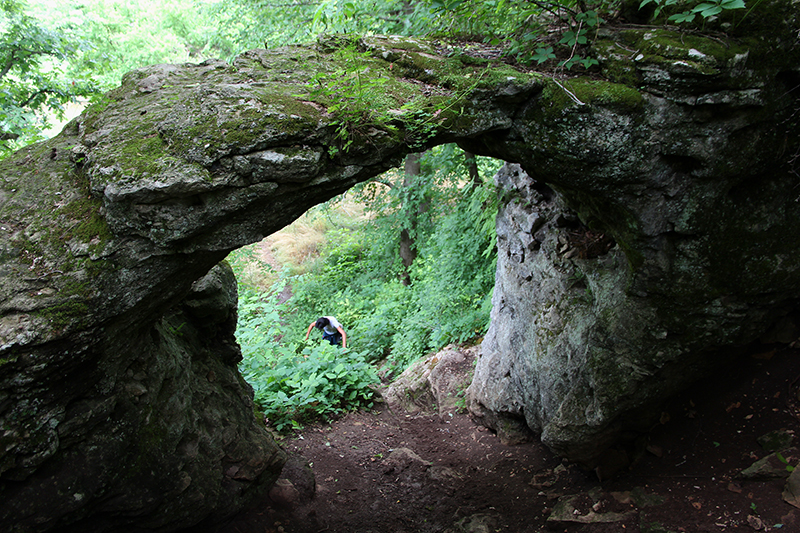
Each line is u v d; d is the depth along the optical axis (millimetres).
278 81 2533
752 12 2607
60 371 1979
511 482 4332
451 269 7879
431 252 9141
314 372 5762
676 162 2875
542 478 4262
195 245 2139
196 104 2172
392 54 2871
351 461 4777
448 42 3182
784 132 2795
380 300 9602
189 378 3076
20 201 2076
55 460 2156
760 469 3141
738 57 2504
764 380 3521
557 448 3947
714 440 3539
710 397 3701
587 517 3484
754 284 3076
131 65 12180
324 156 2301
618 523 3338
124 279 2021
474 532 3715
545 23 3162
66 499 2166
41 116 5566
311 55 2846
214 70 2707
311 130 2184
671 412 3809
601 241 3789
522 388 4703
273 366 5875
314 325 7684
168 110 2227
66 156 2248
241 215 2195
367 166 2465
